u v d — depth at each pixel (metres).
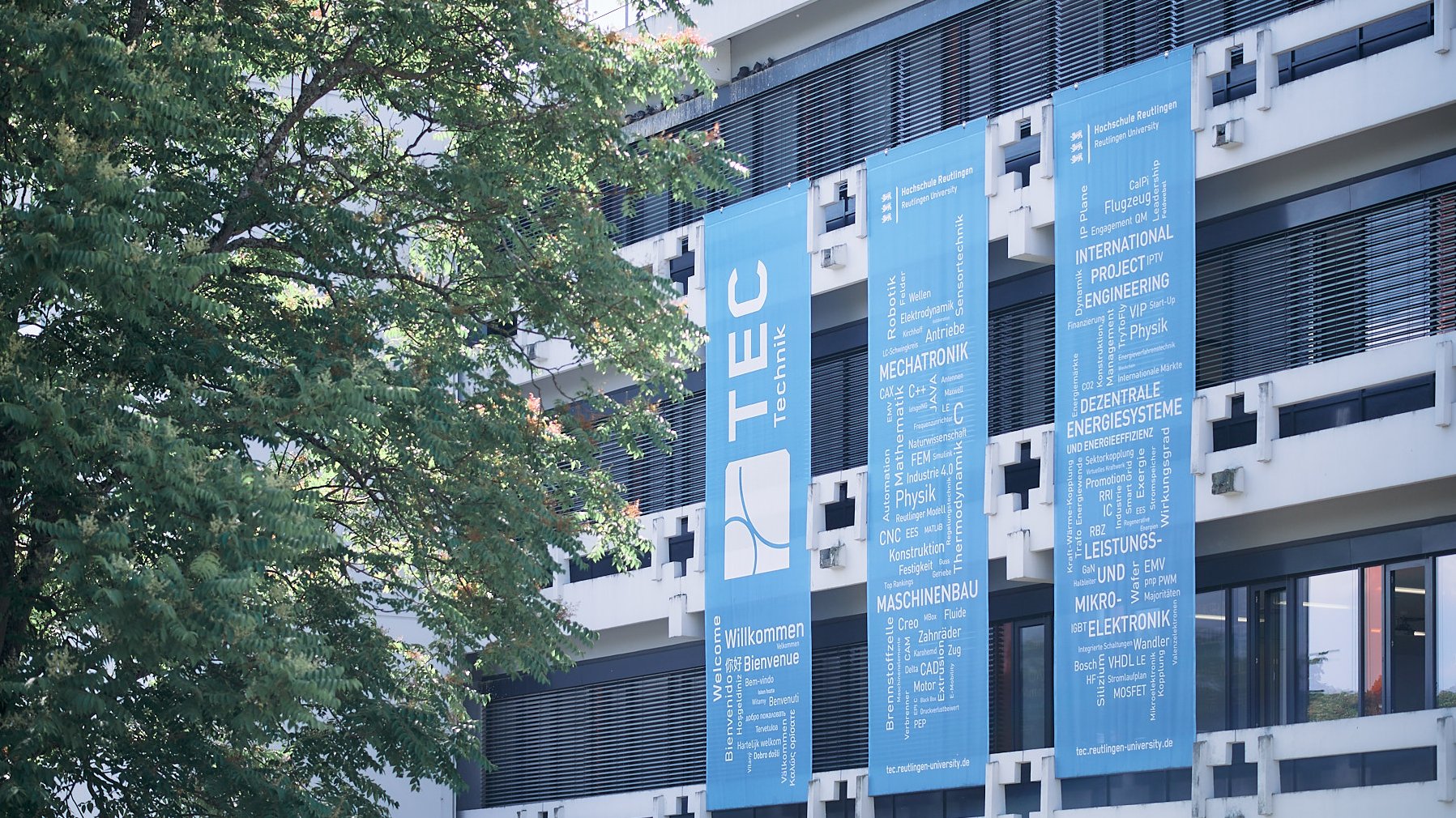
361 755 26.58
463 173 25.56
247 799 24.34
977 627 33.50
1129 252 31.77
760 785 37.31
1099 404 31.97
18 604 22.86
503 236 27.03
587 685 43.81
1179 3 33.00
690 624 40.50
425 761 26.48
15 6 20.89
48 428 20.69
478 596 26.80
